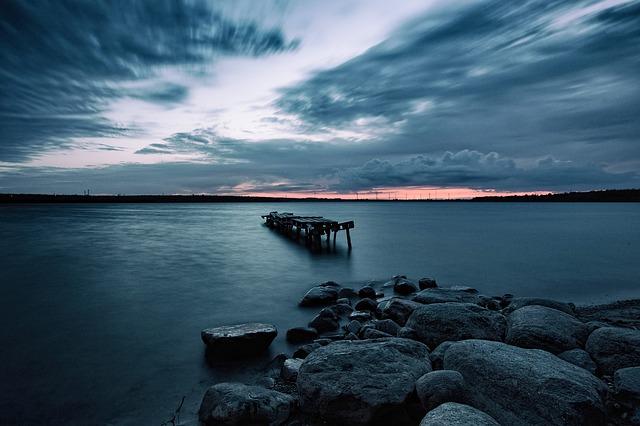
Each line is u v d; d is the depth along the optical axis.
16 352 7.23
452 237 33.16
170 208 120.56
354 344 5.37
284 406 4.63
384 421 4.47
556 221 59.38
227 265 18.05
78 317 9.54
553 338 5.92
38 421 4.91
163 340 7.89
